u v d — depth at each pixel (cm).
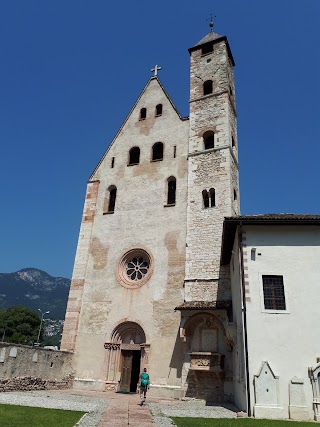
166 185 3303
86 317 3086
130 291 3003
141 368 2712
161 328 2762
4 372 2194
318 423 1498
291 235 2061
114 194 3619
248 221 2066
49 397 2100
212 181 3047
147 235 3158
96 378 2842
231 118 3428
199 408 1978
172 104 3666
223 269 2697
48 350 2650
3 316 9600
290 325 1844
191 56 3834
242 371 1884
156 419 1480
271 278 1975
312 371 1723
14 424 1167
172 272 2900
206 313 2495
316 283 1933
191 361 2445
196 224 2944
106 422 1345
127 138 3762
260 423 1429
